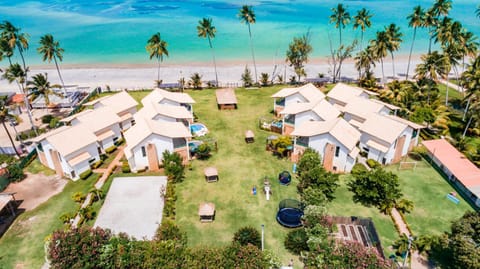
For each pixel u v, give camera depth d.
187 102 64.44
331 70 105.81
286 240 35.72
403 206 40.53
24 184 46.97
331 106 58.94
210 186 45.91
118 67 112.19
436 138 58.91
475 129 58.59
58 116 71.56
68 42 142.75
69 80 98.00
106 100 62.31
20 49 65.44
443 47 68.81
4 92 82.75
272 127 61.19
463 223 32.62
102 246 31.14
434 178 47.62
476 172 44.94
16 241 36.84
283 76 100.31
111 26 170.00
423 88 64.62
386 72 104.88
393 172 49.12
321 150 49.38
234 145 56.56
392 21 171.25
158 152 49.31
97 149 51.25
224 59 120.06
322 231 33.81
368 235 36.78
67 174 48.50
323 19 179.25
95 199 43.16
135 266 30.38
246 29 160.50
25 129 65.75
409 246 33.38
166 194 42.44
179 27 165.50
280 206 40.91
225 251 30.97
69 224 39.03
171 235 34.38
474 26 157.75
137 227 38.62
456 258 29.44
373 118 53.75
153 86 90.19
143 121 51.81
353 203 42.66
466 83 59.19
